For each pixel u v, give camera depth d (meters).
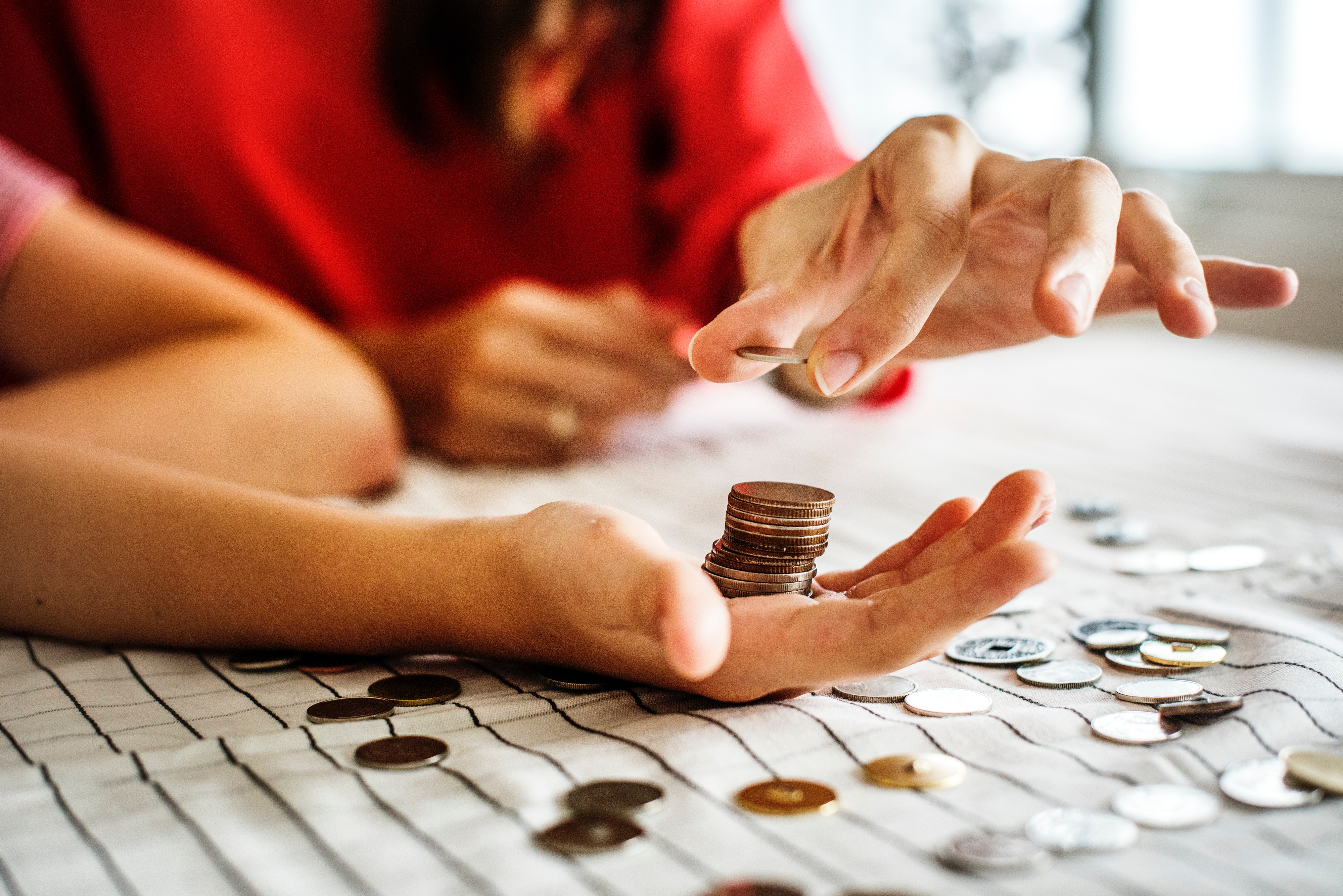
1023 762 0.42
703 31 0.91
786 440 0.93
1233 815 0.39
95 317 0.70
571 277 1.00
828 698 0.46
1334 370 1.34
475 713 0.45
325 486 0.68
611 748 0.42
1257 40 1.95
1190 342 1.70
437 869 0.37
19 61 0.90
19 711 0.46
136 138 0.91
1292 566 0.57
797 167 0.84
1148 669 0.47
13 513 0.51
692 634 0.39
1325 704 0.43
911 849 0.38
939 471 0.80
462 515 0.67
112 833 0.39
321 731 0.44
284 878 0.37
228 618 0.48
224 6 0.91
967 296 0.51
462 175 0.96
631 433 0.95
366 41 0.92
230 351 0.67
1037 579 0.40
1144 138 2.14
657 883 0.37
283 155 0.93
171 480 0.51
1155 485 0.76
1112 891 0.36
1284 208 1.92
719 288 0.81
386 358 0.85
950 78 2.41
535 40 0.90
